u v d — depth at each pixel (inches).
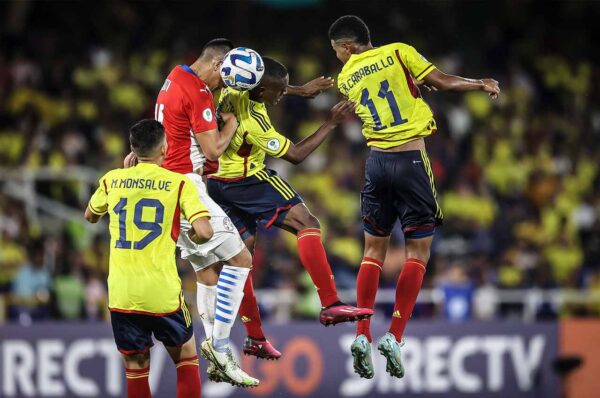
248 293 1004.6
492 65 3029.0
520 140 2709.2
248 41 2913.4
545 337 1752.0
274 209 973.8
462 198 2358.5
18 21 2790.4
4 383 1635.1
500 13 3184.1
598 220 2257.6
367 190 956.0
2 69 2551.7
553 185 2511.1
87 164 2262.6
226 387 1668.3
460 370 1726.1
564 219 2271.2
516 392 1734.7
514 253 2111.2
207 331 1000.9
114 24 2847.0
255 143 960.9
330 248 2041.1
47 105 2481.5
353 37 948.0
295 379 1685.5
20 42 2672.2
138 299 941.8
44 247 1838.1
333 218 2180.1
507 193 2516.0
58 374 1648.6
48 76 2556.6
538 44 3149.6
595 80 3085.6
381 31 3019.2
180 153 961.5
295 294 1828.2
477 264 1930.4
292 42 2942.9
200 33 2901.1
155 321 952.3
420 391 1712.6
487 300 1829.5
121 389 1658.5
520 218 2356.1
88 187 2100.1
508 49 3085.6
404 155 930.7
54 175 2087.8
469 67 2987.2
